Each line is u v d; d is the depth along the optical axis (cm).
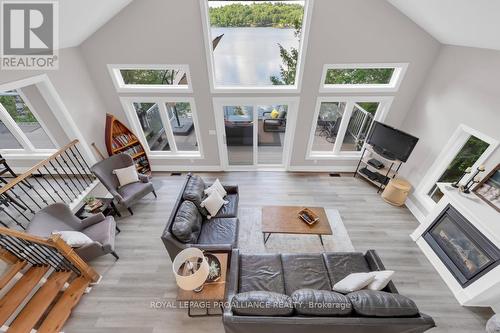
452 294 304
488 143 307
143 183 436
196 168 555
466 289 289
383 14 353
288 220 351
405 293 305
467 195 309
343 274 272
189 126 598
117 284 314
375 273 244
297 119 471
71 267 297
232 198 392
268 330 202
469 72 321
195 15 358
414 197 431
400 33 368
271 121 693
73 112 392
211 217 353
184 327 268
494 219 272
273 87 437
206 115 470
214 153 529
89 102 427
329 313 197
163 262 344
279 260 290
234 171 557
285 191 491
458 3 242
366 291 216
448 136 361
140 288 309
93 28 362
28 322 247
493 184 295
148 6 353
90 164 440
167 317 278
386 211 439
